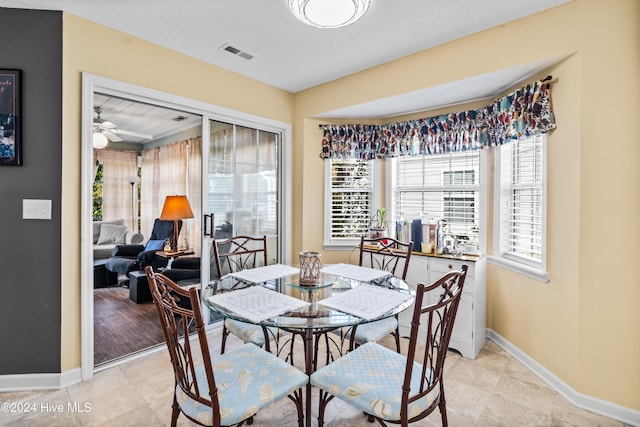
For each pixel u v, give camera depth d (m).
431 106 3.04
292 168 3.53
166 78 2.55
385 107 3.07
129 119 4.39
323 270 2.33
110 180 5.93
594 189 1.88
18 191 2.04
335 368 1.49
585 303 1.92
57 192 2.08
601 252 1.87
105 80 2.23
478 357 2.53
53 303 2.08
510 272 2.60
